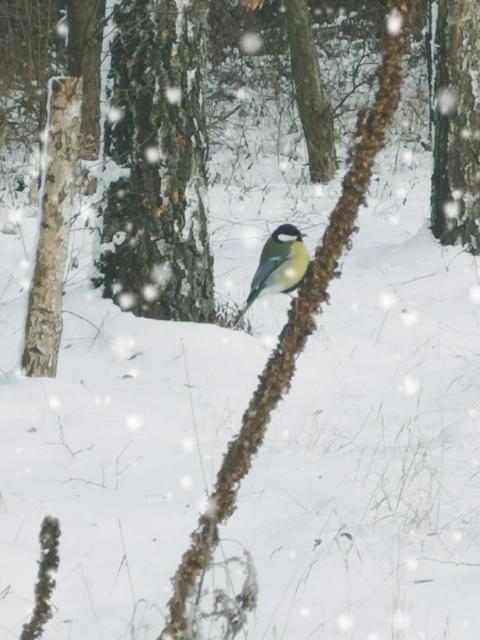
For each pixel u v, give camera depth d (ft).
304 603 22.38
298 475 31.04
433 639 20.71
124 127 45.93
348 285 56.70
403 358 45.57
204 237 46.93
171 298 46.32
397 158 99.81
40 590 14.88
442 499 28.68
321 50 129.29
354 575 23.79
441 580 23.47
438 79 61.52
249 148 108.47
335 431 36.04
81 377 41.50
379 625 21.30
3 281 54.13
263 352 44.24
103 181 46.62
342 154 105.81
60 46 90.43
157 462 32.68
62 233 38.47
